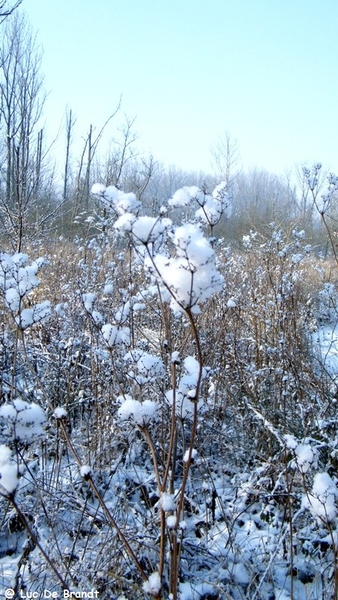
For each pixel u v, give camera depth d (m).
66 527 2.88
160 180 30.22
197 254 1.58
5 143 10.69
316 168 3.61
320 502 2.04
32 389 3.63
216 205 2.27
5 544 2.90
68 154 17.27
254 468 3.57
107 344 2.42
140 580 2.45
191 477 3.29
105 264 6.57
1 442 1.91
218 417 3.89
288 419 3.78
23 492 3.09
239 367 4.38
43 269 6.16
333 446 3.28
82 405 3.83
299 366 4.24
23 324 2.84
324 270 8.81
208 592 2.55
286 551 2.79
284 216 12.55
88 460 3.23
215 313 4.70
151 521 2.68
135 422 1.88
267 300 5.41
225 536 2.98
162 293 2.34
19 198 5.58
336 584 2.11
